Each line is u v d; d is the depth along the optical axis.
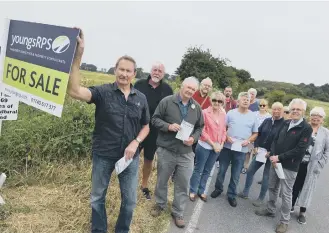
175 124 3.80
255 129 4.98
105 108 2.90
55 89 2.79
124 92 3.00
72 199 3.90
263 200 5.38
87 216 3.59
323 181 7.36
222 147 5.00
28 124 4.95
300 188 4.87
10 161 4.33
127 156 2.96
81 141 4.84
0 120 3.33
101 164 3.01
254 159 5.31
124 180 3.15
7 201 3.60
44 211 3.54
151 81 4.50
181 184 3.98
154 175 5.45
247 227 4.32
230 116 4.99
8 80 3.19
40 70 2.88
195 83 3.85
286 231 4.39
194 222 4.24
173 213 4.10
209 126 4.81
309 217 5.01
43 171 4.34
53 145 4.65
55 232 3.22
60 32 2.71
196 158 4.99
